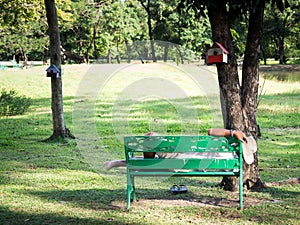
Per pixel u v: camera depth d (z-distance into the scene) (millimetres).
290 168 8891
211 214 5637
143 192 6816
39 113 19531
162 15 45062
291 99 22750
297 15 54031
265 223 5277
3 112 18641
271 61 73938
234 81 6738
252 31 6859
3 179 7750
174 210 5816
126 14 48375
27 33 44062
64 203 6188
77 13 45062
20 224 5285
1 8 14773
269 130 14547
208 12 6785
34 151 10773
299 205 6062
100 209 5906
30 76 32250
